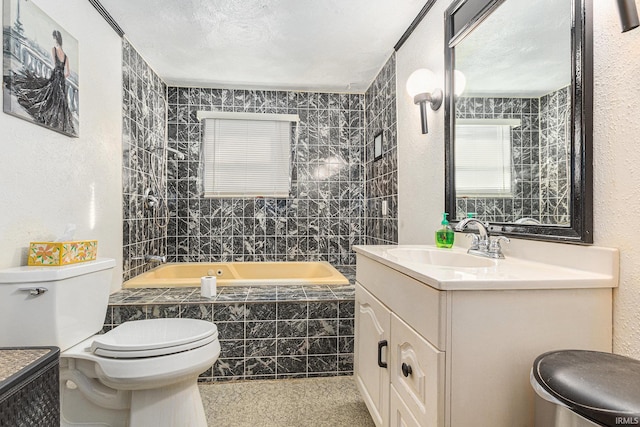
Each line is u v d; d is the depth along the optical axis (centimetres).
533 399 85
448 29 170
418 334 97
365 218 343
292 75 305
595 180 95
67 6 171
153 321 158
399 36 235
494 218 138
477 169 149
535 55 116
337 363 212
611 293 89
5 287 123
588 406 56
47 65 154
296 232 340
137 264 259
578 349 86
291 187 341
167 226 324
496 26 137
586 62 96
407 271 104
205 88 330
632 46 85
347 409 176
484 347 85
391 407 119
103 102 208
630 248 85
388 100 271
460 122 162
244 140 335
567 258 103
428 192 199
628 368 67
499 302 85
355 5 200
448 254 148
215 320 205
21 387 82
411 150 224
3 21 131
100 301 153
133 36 237
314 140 344
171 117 326
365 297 154
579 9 97
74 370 135
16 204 138
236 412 173
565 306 87
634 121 84
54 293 126
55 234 162
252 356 207
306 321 211
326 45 249
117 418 140
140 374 125
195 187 329
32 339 124
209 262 326
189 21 218
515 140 126
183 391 138
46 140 156
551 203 109
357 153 348
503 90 133
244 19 215
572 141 100
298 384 203
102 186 207
